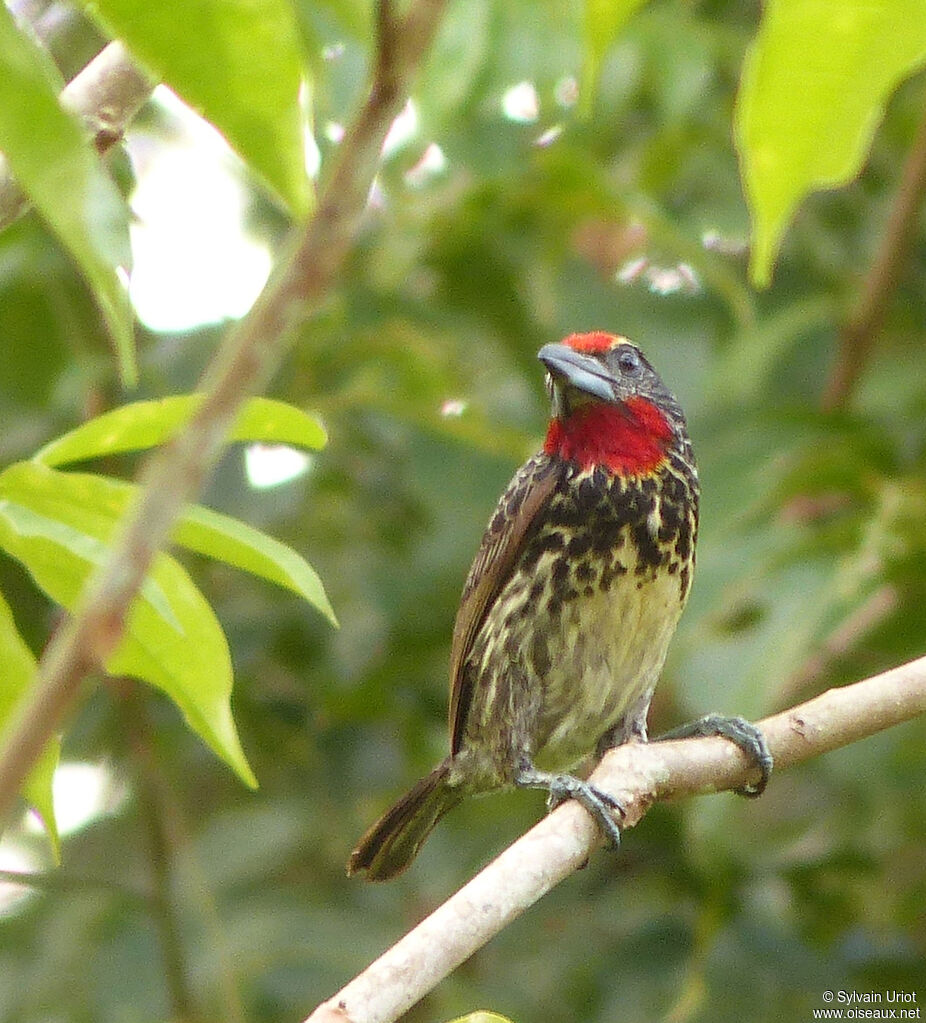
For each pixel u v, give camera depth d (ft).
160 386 35.17
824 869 36.29
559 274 37.78
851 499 35.63
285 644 37.65
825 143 11.16
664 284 38.45
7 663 15.79
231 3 10.05
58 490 14.05
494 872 18.95
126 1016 34.35
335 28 23.30
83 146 10.77
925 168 36.52
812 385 40.37
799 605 30.78
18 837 38.19
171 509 8.09
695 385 36.76
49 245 34.53
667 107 33.63
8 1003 35.01
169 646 15.17
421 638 36.27
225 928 34.91
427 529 37.60
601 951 35.76
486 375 38.86
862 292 37.86
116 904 35.94
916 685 23.00
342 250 8.63
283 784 38.50
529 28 29.94
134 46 10.17
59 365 34.73
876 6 10.62
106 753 38.50
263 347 8.31
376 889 36.81
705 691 29.86
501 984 35.40
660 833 36.83
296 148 10.23
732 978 34.78
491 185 34.94
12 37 10.54
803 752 22.82
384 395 35.17
